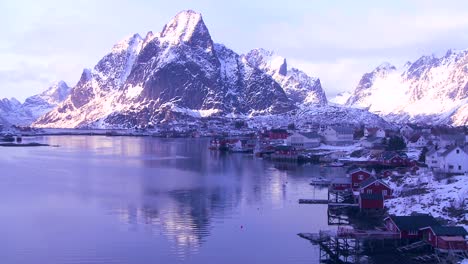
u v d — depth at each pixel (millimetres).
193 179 162125
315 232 95625
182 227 100062
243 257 82750
